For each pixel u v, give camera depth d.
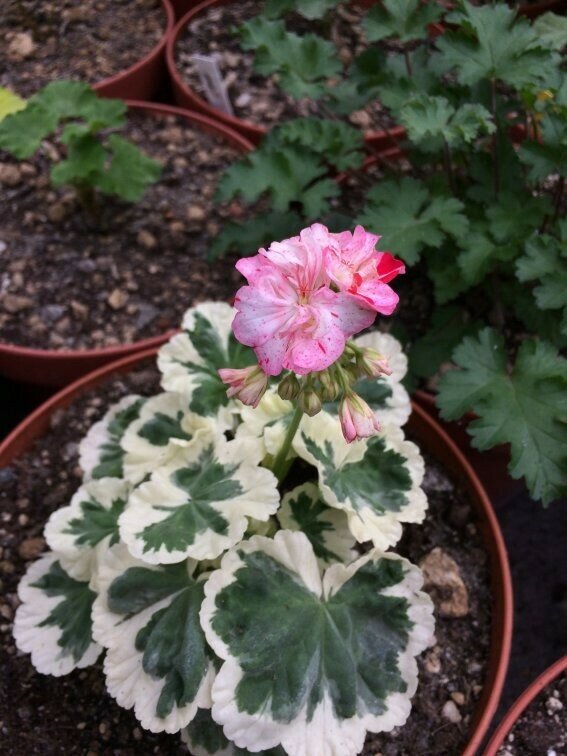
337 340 0.16
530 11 0.46
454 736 0.24
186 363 0.27
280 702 0.20
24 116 0.36
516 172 0.33
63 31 0.48
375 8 0.33
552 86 0.30
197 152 0.42
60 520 0.25
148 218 0.39
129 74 0.44
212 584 0.21
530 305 0.32
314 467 0.27
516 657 0.33
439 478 0.28
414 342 0.34
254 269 0.17
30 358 0.33
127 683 0.21
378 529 0.23
